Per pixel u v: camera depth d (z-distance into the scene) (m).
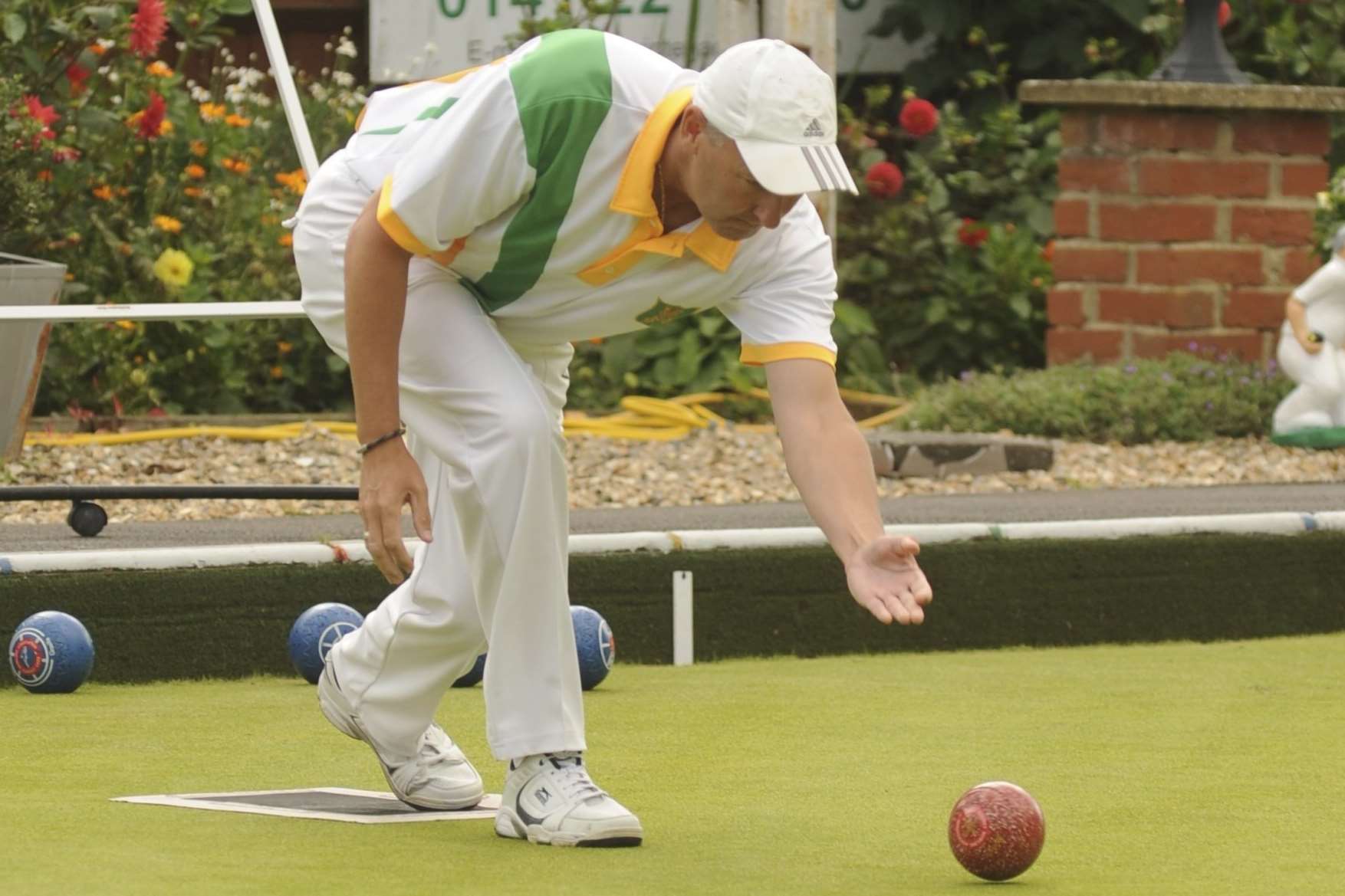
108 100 22.44
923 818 8.82
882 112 31.53
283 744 10.77
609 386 26.05
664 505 19.36
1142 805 9.16
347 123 25.94
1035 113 30.42
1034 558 15.45
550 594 8.33
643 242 8.09
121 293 22.23
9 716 11.73
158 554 13.41
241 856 7.79
